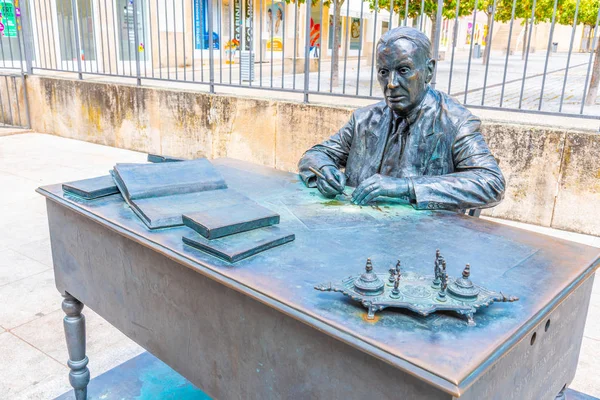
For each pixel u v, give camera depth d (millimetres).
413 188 1790
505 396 1178
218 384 1497
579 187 4098
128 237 1561
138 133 6809
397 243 1515
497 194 1817
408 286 1191
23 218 4309
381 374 1058
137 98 6664
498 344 1014
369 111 2098
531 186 4270
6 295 3051
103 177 2043
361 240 1531
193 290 1479
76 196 1891
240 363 1399
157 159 2193
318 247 1476
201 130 6121
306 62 5164
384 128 2031
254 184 2117
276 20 11227
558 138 4082
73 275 1996
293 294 1201
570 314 1457
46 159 6379
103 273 1827
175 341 1608
